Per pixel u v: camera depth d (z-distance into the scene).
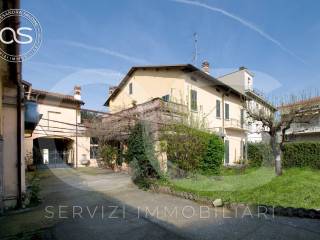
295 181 9.62
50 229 5.50
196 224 5.73
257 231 5.18
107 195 8.86
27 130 9.37
